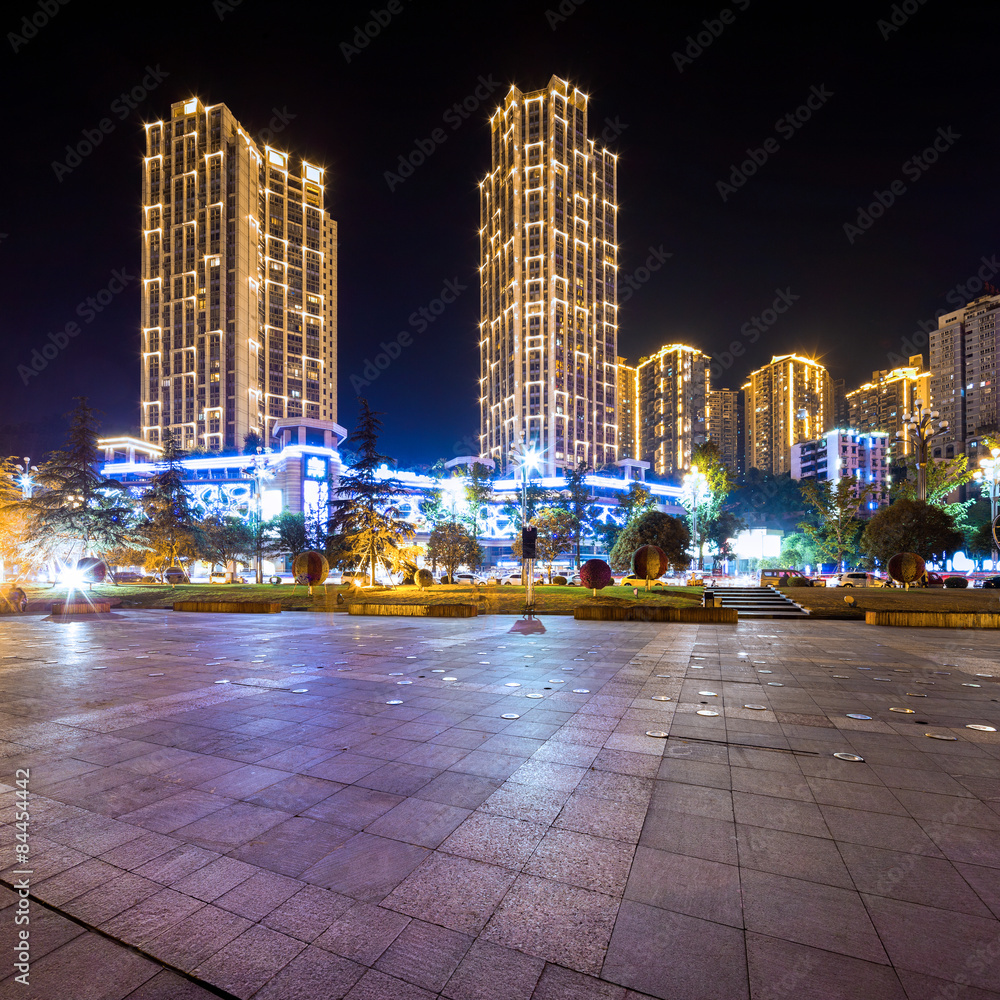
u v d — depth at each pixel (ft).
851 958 9.81
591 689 30.45
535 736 22.31
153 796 16.83
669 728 23.36
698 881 12.23
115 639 52.85
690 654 42.37
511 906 11.48
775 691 29.99
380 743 21.50
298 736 22.43
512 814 15.52
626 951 10.11
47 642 50.90
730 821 15.05
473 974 9.62
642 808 15.85
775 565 252.21
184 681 32.99
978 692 29.86
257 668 37.04
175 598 98.07
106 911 11.41
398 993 9.23
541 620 67.36
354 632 57.16
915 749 20.77
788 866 12.82
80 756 20.30
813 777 18.10
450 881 12.35
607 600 81.00
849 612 69.10
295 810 15.84
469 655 42.01
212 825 14.99
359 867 12.96
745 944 10.23
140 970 9.79
